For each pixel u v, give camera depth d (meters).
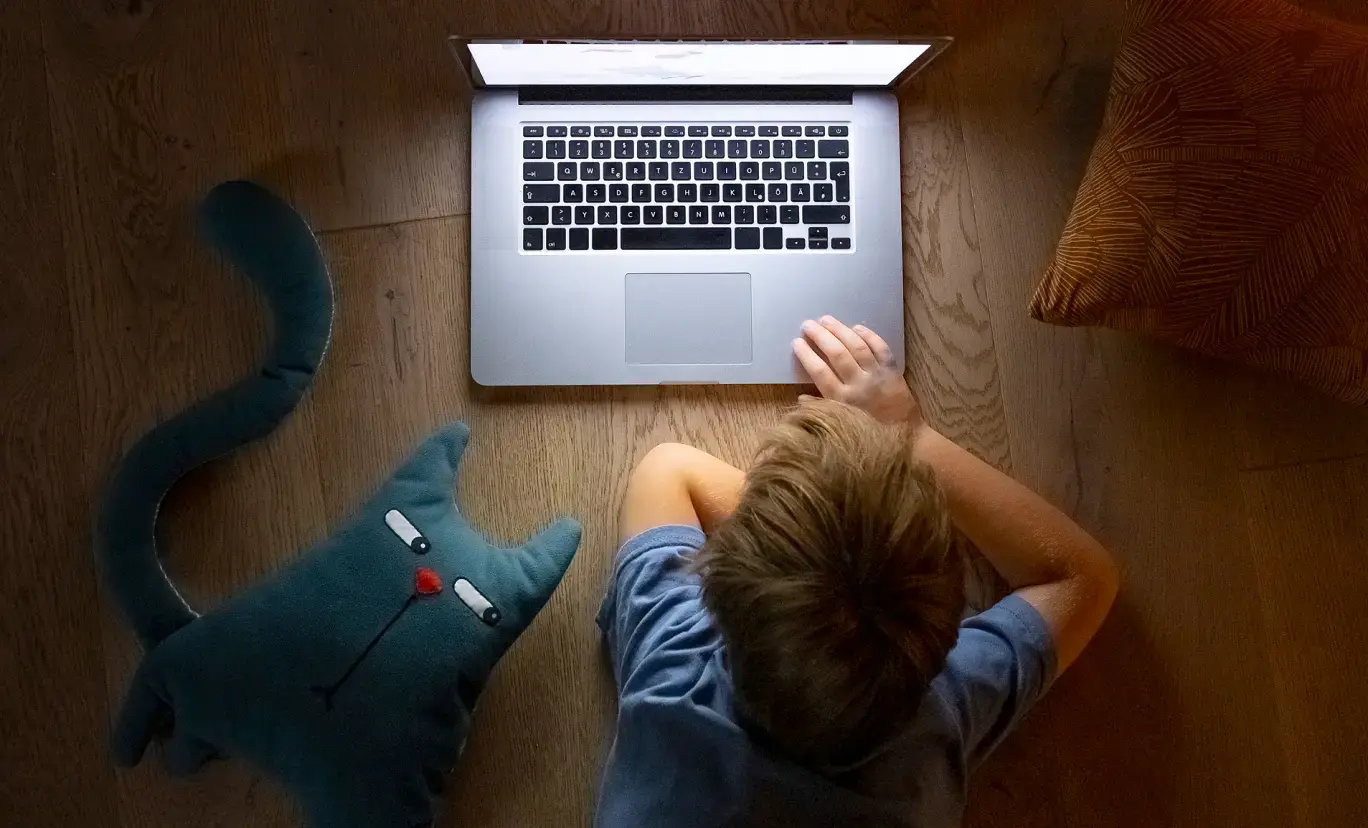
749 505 0.52
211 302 0.80
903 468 0.52
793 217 0.80
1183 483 0.82
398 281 0.81
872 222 0.80
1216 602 0.81
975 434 0.82
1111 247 0.72
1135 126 0.73
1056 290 0.74
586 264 0.79
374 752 0.68
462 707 0.71
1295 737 0.80
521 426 0.80
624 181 0.79
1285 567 0.82
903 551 0.49
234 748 0.70
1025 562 0.73
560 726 0.77
